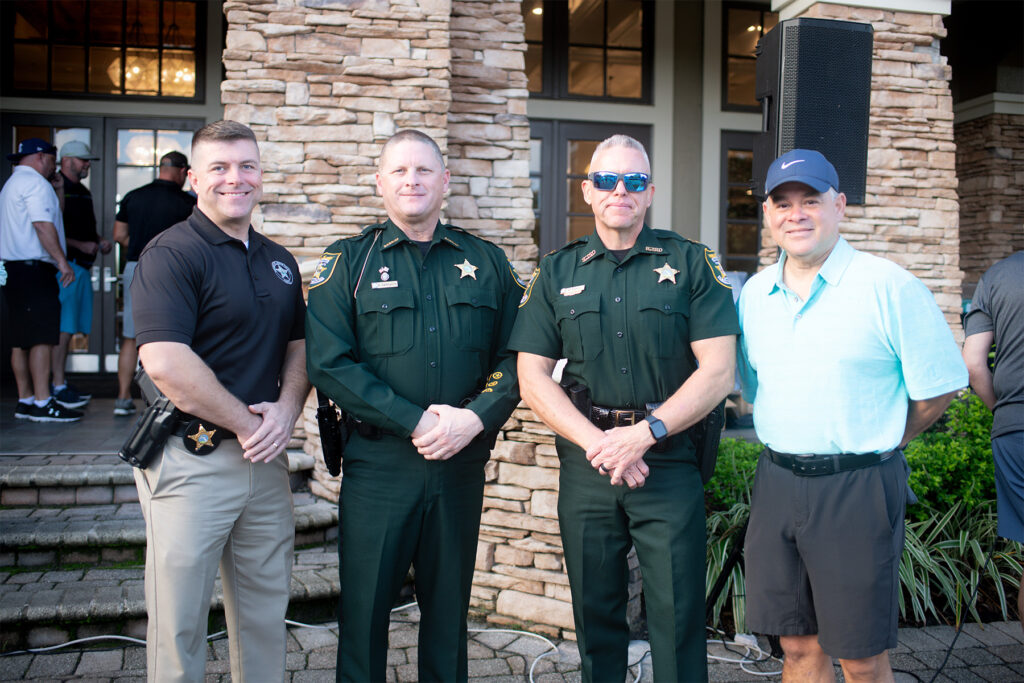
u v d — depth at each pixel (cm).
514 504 334
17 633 296
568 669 294
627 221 235
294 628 320
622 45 718
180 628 217
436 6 405
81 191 551
